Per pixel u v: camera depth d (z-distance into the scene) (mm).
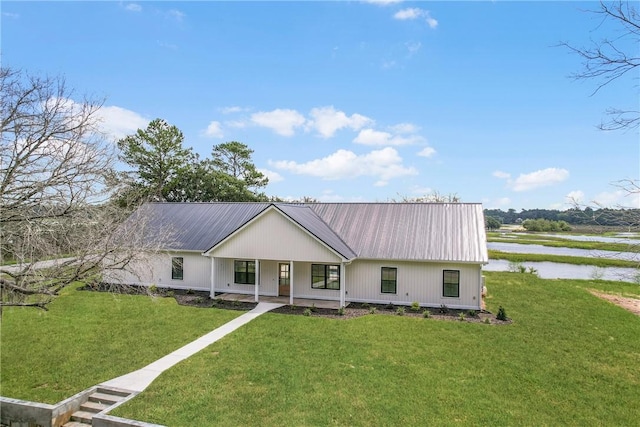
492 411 10070
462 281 20000
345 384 11422
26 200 9328
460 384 11508
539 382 11742
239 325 16984
